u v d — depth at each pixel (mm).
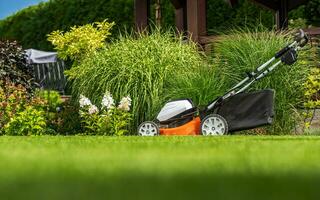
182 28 16703
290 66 11734
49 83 26219
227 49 12164
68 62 22922
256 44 12047
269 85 11641
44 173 2639
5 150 4711
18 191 2047
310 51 12430
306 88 12266
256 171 2750
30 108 12484
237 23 23344
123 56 12594
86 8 26547
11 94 12859
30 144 6113
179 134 11117
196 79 11898
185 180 2357
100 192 2033
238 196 1960
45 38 28062
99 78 12586
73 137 8891
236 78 11945
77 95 13133
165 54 12523
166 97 12008
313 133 12422
